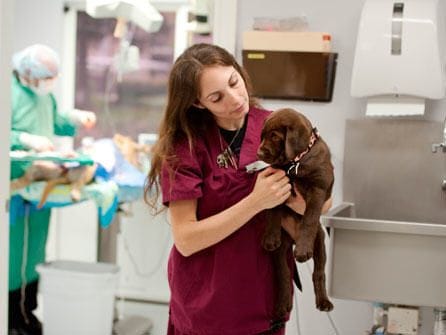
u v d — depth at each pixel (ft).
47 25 10.40
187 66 4.26
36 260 9.96
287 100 7.30
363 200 7.07
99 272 8.98
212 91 4.19
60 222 11.09
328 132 7.26
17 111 8.85
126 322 9.78
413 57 6.36
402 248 5.40
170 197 4.38
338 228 5.47
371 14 6.49
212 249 4.54
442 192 6.83
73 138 10.85
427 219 6.90
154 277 10.98
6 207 5.81
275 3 7.32
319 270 4.71
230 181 4.50
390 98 6.83
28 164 8.53
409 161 6.92
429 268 5.37
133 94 10.72
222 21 7.44
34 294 10.03
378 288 5.48
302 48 7.03
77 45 10.74
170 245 10.84
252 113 4.77
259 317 4.59
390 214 7.00
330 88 7.15
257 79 7.18
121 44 10.03
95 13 8.77
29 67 8.78
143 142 9.98
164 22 10.26
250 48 7.14
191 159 4.46
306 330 7.39
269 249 4.39
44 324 8.90
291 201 4.42
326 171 4.30
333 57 7.13
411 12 6.39
